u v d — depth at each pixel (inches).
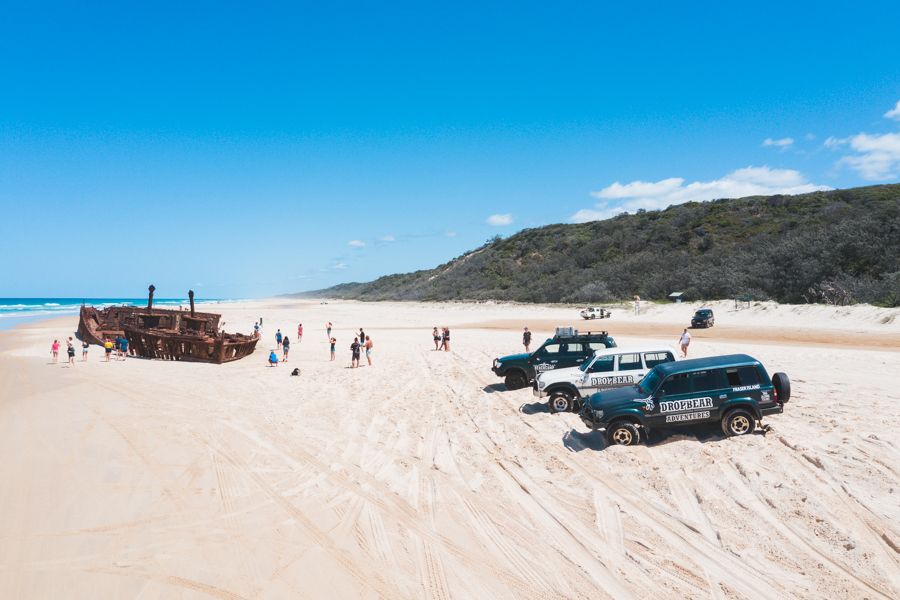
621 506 328.5
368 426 568.7
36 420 655.8
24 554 309.9
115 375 1026.1
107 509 370.0
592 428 448.8
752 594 232.7
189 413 668.1
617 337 1327.5
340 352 1363.2
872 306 1350.9
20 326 2443.4
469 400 669.3
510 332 1692.9
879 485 308.7
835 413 461.4
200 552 303.7
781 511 297.4
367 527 326.0
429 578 266.4
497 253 4281.5
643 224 3403.1
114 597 261.7
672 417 427.5
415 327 2102.6
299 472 430.6
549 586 252.7
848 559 248.4
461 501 358.3
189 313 1672.0
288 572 277.9
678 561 263.6
